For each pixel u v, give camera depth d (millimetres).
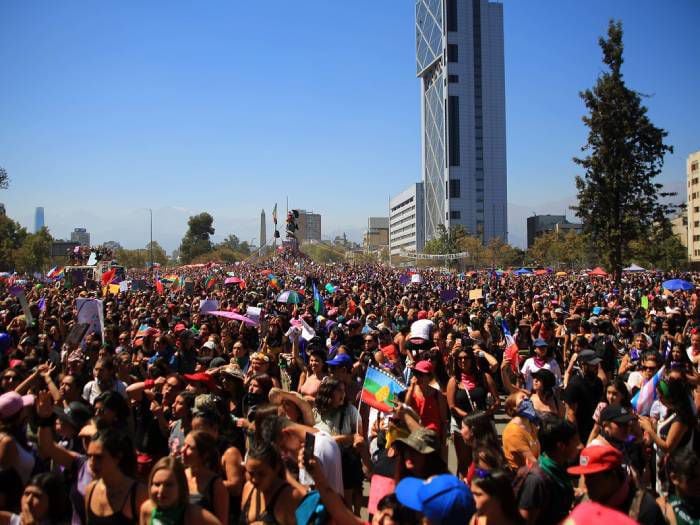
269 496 4602
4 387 8172
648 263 74688
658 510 4551
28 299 24812
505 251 127812
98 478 4973
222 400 6516
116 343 13430
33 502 4812
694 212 110812
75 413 6648
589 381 8422
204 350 11195
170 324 17062
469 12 197375
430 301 22953
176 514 4316
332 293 28859
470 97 196000
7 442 5680
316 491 4516
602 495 4453
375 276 65812
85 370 9266
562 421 5246
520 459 6172
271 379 7711
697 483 4613
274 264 118750
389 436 5418
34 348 10672
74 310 18469
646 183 36000
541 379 8055
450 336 12195
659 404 7746
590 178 36844
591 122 36125
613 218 36469
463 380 8680
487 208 195250
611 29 35875
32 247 87125
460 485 3613
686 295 27734
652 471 7016
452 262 117000
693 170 111438
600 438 6355
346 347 10086
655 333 14570
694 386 8031
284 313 17844
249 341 13875
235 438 6488
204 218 187875
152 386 7535
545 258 116125
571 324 14133
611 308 20641
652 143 35625
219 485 5148
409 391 7328
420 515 3889
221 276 62750
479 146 196375
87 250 53875
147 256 144500
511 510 3973
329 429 6684
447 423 7551
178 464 4387
